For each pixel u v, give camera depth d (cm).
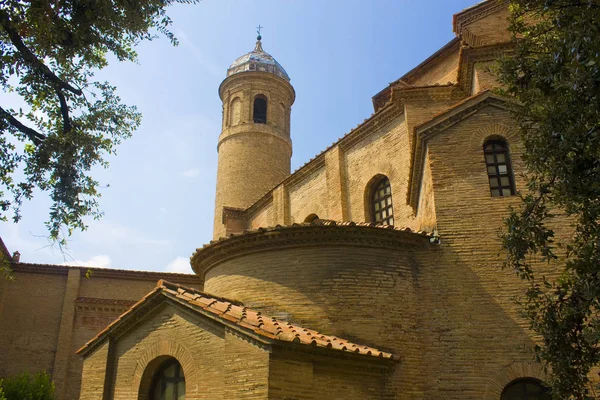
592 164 884
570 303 973
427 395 1370
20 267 2748
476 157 1556
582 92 845
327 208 2525
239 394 1168
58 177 1397
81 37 1328
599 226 913
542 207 1002
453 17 2189
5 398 2047
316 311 1457
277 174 3941
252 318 1288
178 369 1403
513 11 1205
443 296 1450
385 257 1507
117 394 1470
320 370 1227
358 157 2420
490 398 1314
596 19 859
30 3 1200
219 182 3944
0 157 1352
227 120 4175
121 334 1536
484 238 1470
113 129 1533
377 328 1426
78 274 2806
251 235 1595
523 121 1109
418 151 1670
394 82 2597
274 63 4394
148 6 1372
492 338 1370
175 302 1401
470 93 2000
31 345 2642
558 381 944
